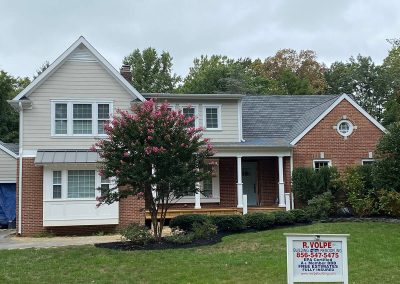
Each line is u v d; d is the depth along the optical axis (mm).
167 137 15734
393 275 12242
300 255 9531
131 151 15820
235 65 58156
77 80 23141
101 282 11781
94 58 23359
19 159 22484
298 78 56281
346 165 25828
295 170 24547
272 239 16578
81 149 22812
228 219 18719
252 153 25016
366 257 14031
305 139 25688
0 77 42125
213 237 17391
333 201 23609
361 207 22297
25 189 22375
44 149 22594
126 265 13289
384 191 20938
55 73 23047
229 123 26781
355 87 57094
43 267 13258
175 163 15906
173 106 26188
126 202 22844
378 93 55188
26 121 22625
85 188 22328
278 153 25328
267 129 28078
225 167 26891
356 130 26219
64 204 22078
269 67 62594
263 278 11867
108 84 23328
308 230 18391
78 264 13492
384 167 20688
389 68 53781
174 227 17984
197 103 26594
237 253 14617
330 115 26094
